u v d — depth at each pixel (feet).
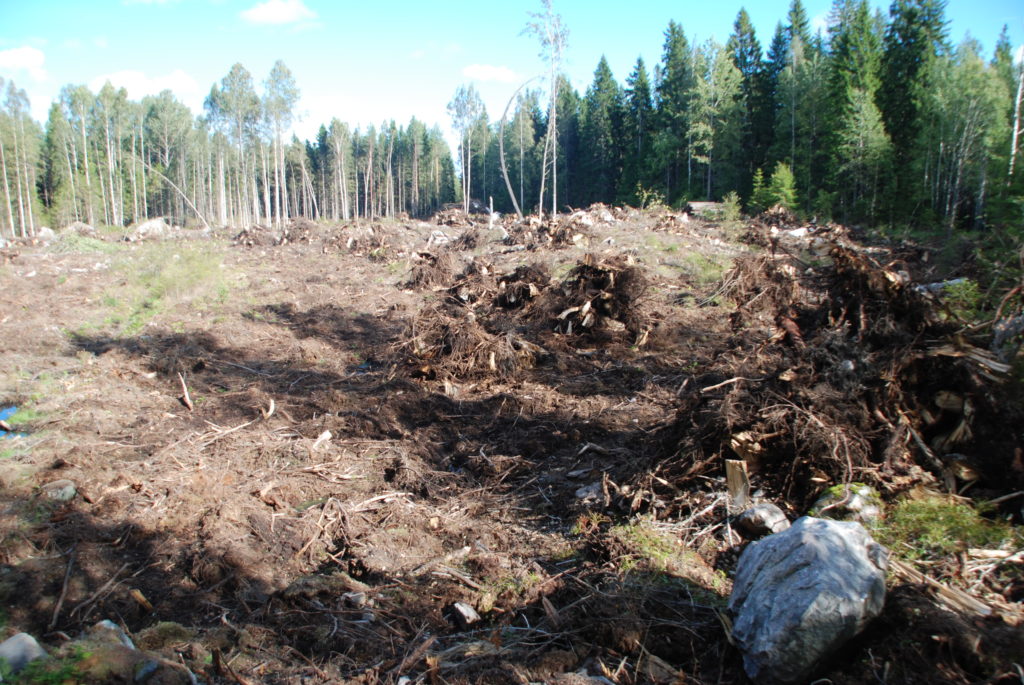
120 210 204.33
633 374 32.71
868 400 19.07
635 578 14.71
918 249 61.57
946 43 118.83
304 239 83.66
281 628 13.85
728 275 45.21
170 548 17.34
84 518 18.72
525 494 21.01
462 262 59.93
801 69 136.98
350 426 26.99
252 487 21.17
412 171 279.90
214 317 47.83
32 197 184.34
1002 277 30.76
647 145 173.47
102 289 56.34
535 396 29.96
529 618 14.32
